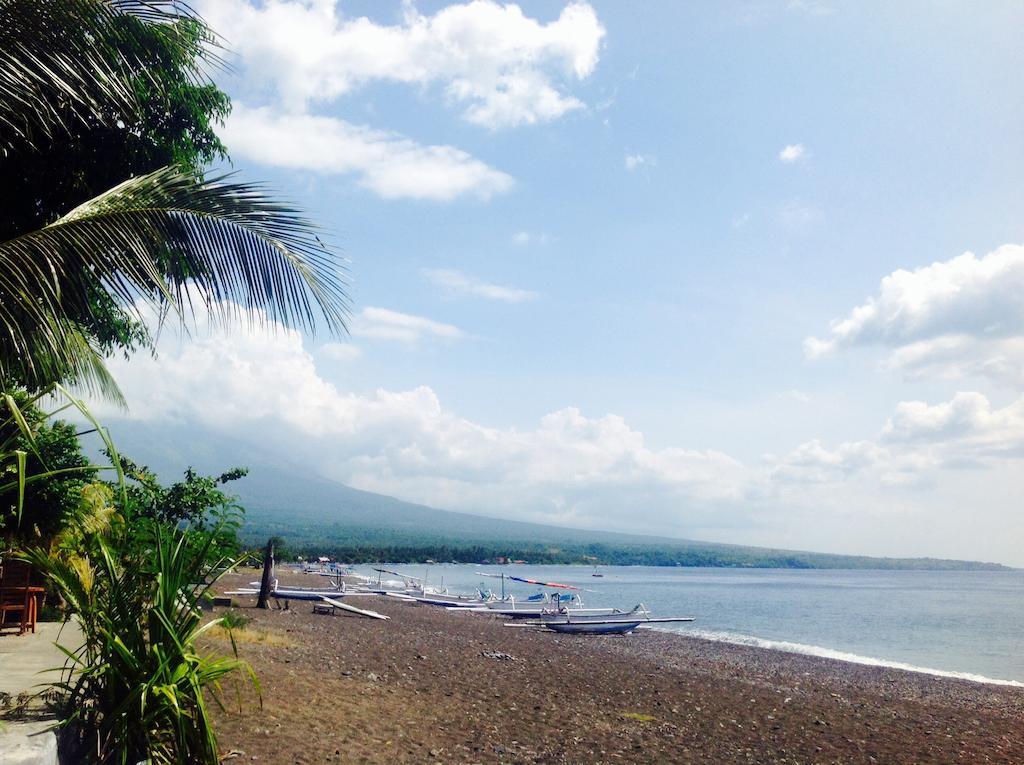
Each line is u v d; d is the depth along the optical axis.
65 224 5.45
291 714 8.50
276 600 31.77
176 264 6.14
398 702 10.70
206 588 6.23
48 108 6.18
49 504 9.43
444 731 9.23
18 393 6.09
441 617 33.62
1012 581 157.50
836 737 12.27
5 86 5.54
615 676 17.69
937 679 21.44
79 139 8.12
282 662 12.66
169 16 6.02
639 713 12.69
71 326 6.14
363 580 72.69
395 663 15.54
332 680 11.59
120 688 5.47
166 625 5.50
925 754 11.52
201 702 5.36
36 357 6.05
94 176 8.68
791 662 23.91
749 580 132.00
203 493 18.20
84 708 5.41
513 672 16.52
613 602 58.06
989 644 33.72
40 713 5.35
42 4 5.32
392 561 152.50
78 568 6.86
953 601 72.06
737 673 20.52
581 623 31.36
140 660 5.54
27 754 4.38
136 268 5.85
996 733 13.86
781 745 11.16
